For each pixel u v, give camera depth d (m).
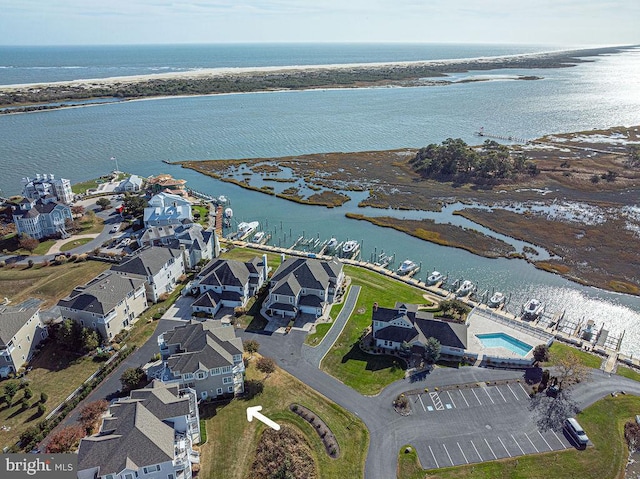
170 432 58.25
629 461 63.41
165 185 169.75
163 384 65.88
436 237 139.50
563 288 111.75
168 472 54.34
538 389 75.19
